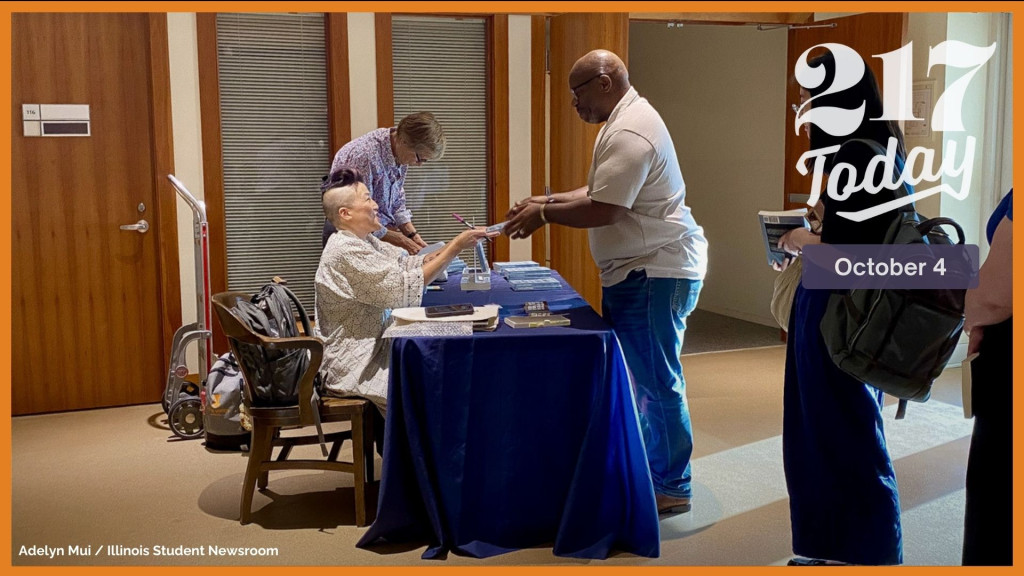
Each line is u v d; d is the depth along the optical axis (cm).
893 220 241
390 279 321
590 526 294
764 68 661
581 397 290
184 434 433
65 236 463
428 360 287
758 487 357
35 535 318
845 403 259
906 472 369
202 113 471
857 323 241
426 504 295
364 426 349
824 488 263
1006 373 189
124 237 472
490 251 533
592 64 313
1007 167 533
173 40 462
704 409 467
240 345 318
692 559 291
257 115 486
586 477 289
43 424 455
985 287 190
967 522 198
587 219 308
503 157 527
